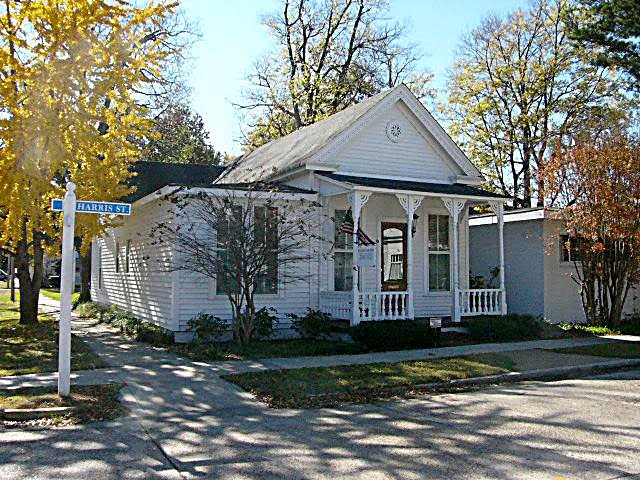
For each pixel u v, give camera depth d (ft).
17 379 31.81
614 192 53.67
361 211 54.29
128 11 44.06
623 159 54.24
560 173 57.52
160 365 36.65
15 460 19.89
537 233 61.05
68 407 25.90
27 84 41.75
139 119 45.83
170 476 18.49
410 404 28.60
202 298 46.14
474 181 59.62
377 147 55.16
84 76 42.16
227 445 21.75
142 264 55.06
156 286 50.29
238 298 44.47
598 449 21.29
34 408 25.67
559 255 61.41
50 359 38.17
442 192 50.44
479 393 31.35
